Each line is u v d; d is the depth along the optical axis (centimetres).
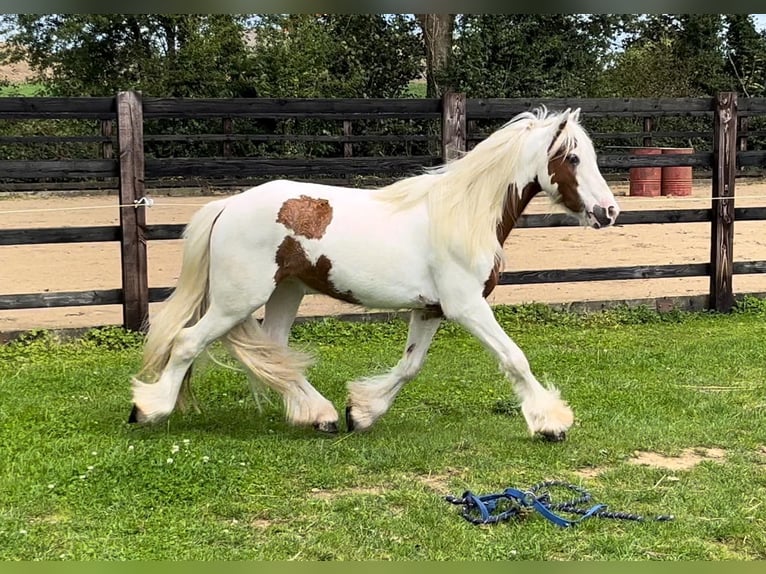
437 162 798
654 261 1109
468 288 450
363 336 742
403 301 458
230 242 445
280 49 2372
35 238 693
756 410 532
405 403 550
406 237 452
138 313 716
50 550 327
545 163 456
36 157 2156
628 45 2709
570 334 761
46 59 2492
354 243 448
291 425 494
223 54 2370
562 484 401
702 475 420
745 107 838
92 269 1056
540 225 805
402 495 388
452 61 2369
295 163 769
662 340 737
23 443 448
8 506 367
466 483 409
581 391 574
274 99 745
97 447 443
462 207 446
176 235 723
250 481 402
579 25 2506
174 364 463
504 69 2398
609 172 2233
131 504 372
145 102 709
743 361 657
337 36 2505
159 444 448
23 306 689
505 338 457
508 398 561
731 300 853
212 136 1612
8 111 684
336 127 2233
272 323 495
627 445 464
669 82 2530
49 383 576
